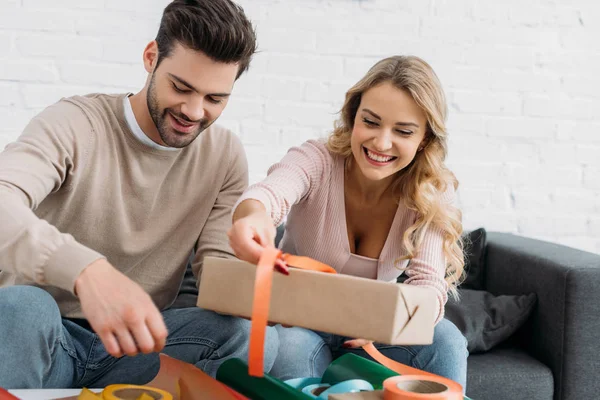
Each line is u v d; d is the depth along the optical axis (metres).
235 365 1.06
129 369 1.33
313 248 1.56
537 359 1.96
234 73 1.30
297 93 2.39
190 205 1.46
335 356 1.64
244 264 1.00
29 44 2.22
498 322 1.95
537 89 2.53
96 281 0.92
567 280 1.87
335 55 2.41
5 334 1.08
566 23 2.54
